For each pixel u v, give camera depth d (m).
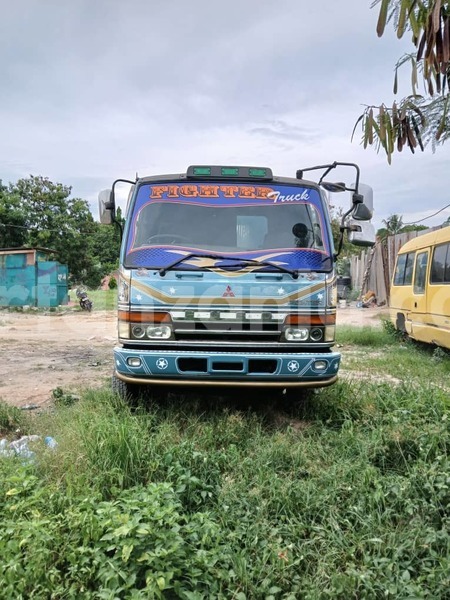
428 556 2.84
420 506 3.25
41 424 4.96
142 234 4.95
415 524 3.10
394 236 18.44
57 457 3.80
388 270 19.12
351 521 3.27
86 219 33.59
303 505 3.39
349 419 4.88
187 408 5.15
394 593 2.53
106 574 2.47
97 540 2.70
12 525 2.78
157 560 2.51
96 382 7.24
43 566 2.58
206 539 2.83
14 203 30.02
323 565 2.79
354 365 8.48
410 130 2.85
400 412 4.68
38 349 10.88
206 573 2.62
